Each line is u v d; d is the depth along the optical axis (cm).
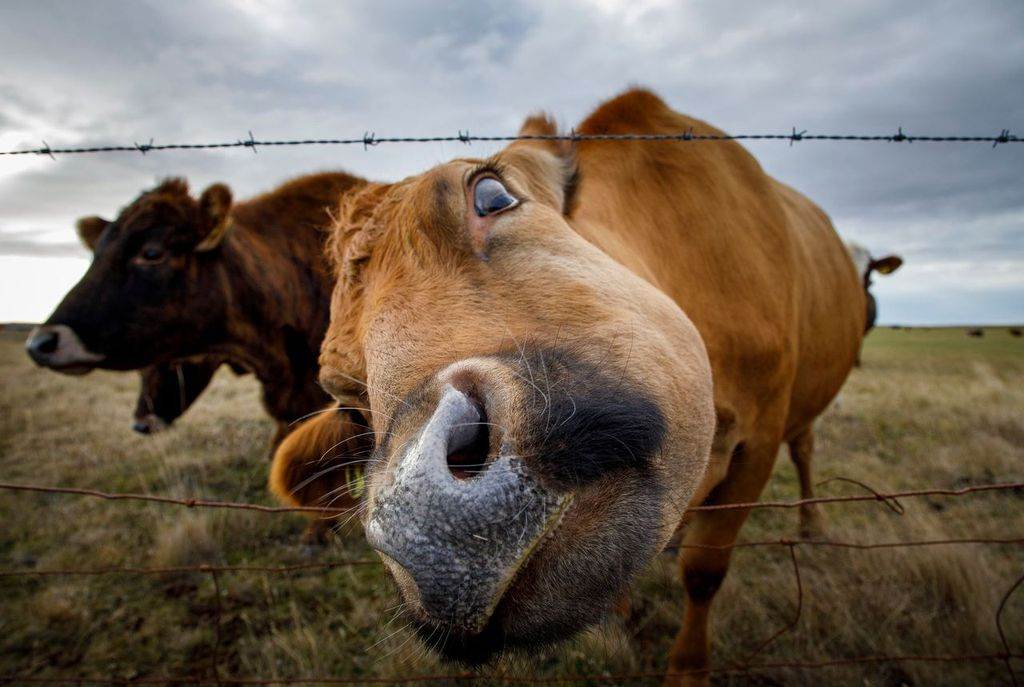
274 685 328
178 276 481
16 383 1356
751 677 317
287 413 580
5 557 476
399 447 111
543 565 102
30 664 350
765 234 303
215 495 602
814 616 355
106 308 459
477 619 95
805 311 342
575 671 323
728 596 372
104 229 523
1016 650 322
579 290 136
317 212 587
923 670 310
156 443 775
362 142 245
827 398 438
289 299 561
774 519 512
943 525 477
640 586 389
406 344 135
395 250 168
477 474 99
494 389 106
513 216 152
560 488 101
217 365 629
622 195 250
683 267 254
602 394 112
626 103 290
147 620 388
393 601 140
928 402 970
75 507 570
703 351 171
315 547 479
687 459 136
